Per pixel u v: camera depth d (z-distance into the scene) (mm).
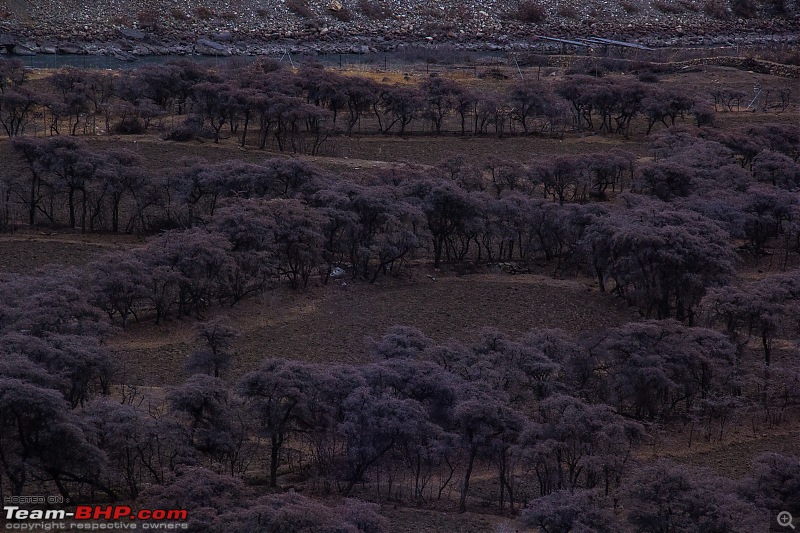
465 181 82312
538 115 105000
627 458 48844
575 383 55094
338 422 47531
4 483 43906
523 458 45188
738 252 76750
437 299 69312
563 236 74688
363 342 62125
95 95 103125
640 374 53406
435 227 74438
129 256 63000
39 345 48594
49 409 42031
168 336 61406
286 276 71312
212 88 95125
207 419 46469
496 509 45500
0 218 75250
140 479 44906
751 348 61906
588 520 40750
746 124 106500
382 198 72812
